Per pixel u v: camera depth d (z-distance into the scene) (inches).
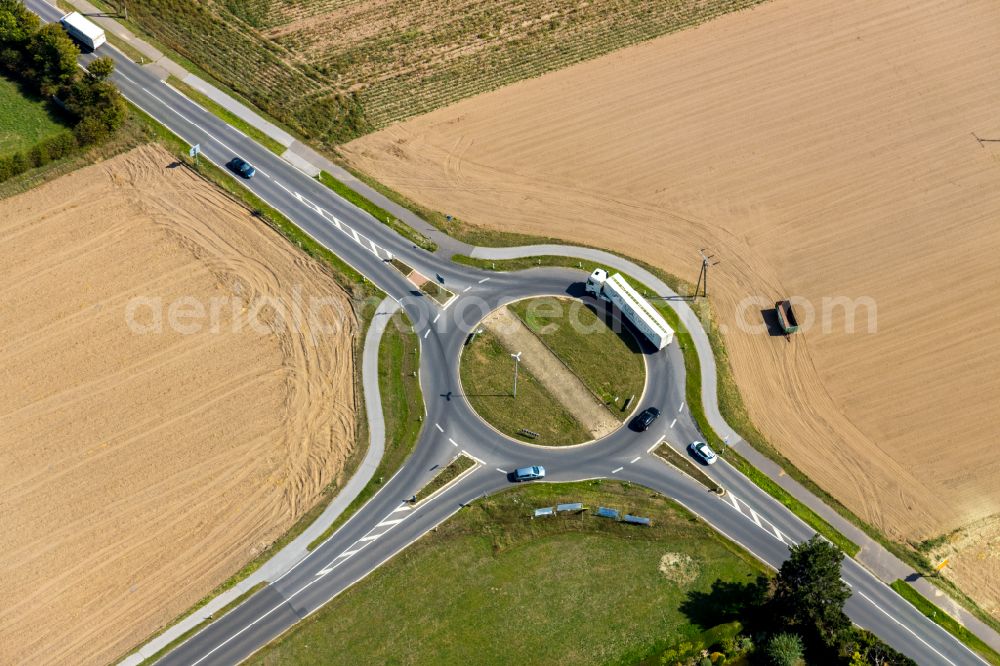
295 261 3843.5
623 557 3125.0
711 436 3444.9
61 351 3531.0
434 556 3110.2
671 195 4175.7
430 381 3548.2
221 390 3476.9
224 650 2903.5
